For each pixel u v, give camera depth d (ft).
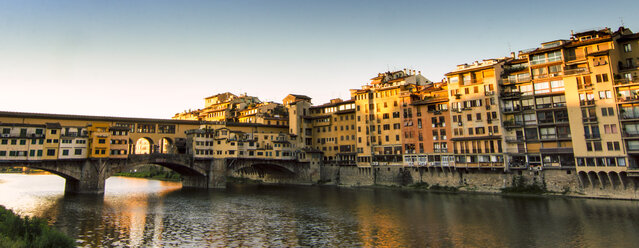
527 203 208.03
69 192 276.21
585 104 215.92
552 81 235.20
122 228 160.45
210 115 506.48
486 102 260.42
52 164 250.78
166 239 143.33
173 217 186.80
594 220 161.48
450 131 279.49
